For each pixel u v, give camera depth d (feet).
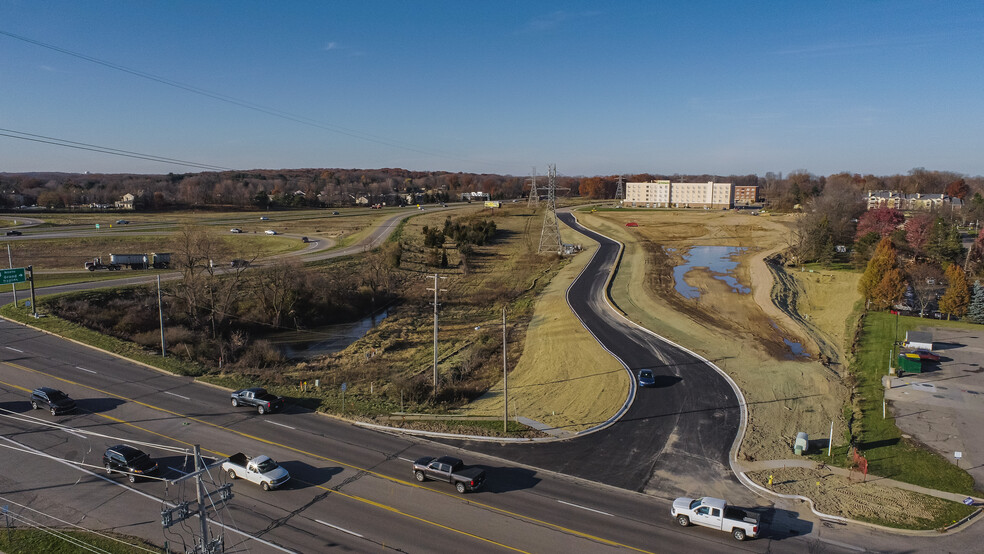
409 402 158.81
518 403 158.71
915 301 287.48
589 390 166.20
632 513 100.89
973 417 147.02
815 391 167.02
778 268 364.79
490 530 94.84
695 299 288.92
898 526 96.22
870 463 121.80
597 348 205.77
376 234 483.51
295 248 408.05
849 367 192.54
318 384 168.76
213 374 173.58
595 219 628.69
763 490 109.29
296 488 107.86
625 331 228.02
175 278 286.66
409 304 303.68
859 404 157.07
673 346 208.23
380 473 114.52
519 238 525.75
